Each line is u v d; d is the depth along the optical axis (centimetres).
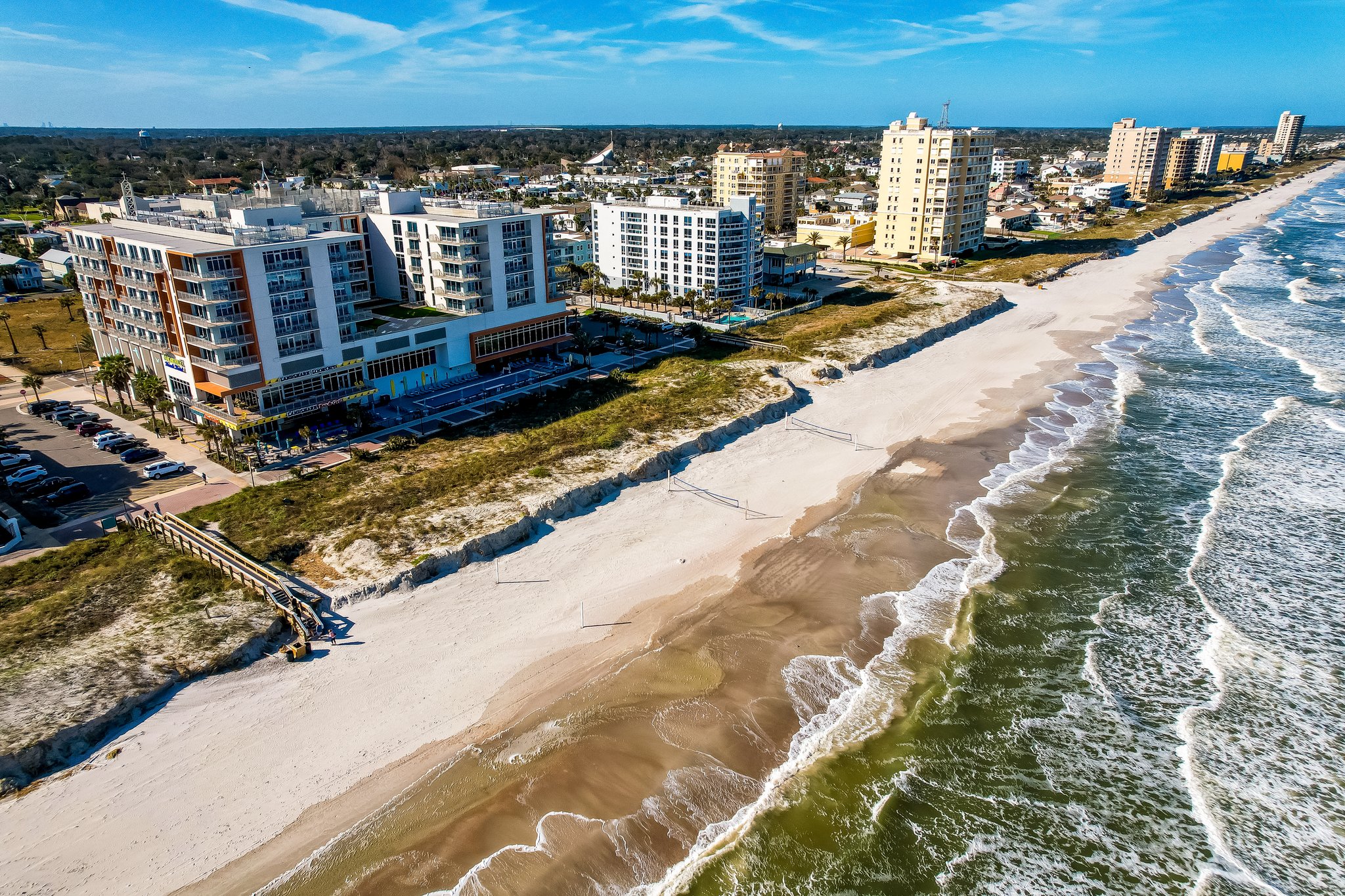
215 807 3759
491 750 4159
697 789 3966
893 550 6141
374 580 5347
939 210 17900
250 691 4466
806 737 4309
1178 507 6781
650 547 6094
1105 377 10344
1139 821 3847
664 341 11506
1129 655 4978
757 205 14012
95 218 10138
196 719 4253
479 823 3744
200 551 5681
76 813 3678
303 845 3600
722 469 7444
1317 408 9006
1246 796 3988
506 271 9788
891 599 5541
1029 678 4781
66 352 10788
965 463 7700
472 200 10562
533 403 8825
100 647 4644
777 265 15500
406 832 3688
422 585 5462
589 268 14250
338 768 4003
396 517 6150
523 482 6750
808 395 9431
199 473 7138
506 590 5472
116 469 7219
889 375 10356
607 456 7338
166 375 8338
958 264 18088
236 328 7406
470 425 8200
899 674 4803
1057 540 6303
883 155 18525
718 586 5650
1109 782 4059
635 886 3472
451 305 9638
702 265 13088
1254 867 3616
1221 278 16875
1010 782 4053
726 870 3553
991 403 9394
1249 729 4391
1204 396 9538
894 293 14775
